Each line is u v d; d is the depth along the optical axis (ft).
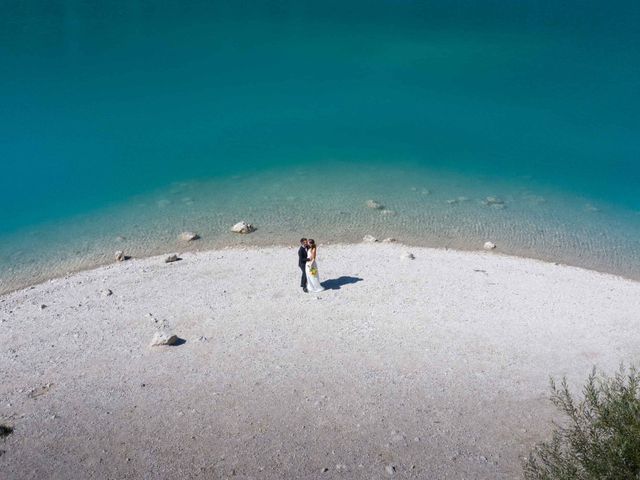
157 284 85.10
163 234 104.83
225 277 86.79
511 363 63.41
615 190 125.08
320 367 62.39
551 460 45.91
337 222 109.70
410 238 104.01
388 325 71.15
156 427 53.57
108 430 53.31
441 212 114.62
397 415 54.70
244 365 62.95
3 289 86.38
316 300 77.92
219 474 47.93
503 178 130.82
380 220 110.83
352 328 70.38
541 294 82.07
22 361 65.16
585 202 119.75
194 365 63.16
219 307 76.69
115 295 81.82
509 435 51.93
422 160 139.64
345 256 94.99
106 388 59.57
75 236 103.76
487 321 72.74
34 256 96.63
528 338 68.80
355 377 60.59
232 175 130.93
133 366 63.36
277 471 48.08
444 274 88.12
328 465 48.62
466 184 127.65
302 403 56.49
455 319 73.05
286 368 62.23
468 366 62.69
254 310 75.46
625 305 79.46
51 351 67.21
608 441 37.27
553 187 126.62
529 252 99.96
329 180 128.36
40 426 53.93
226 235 104.42
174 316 74.54
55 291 84.12
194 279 86.38
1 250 98.37
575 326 72.23
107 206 115.65
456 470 47.85
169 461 49.44
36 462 49.55
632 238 105.60
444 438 51.62
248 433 52.49
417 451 50.08
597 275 91.25
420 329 70.28
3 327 73.72
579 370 62.23
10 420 54.75
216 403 56.70
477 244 102.32
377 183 127.13
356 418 54.29
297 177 129.70
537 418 54.19
